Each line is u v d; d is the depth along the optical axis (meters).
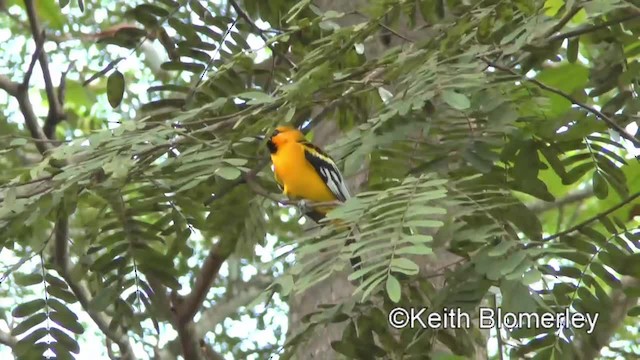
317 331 10.63
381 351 10.03
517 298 7.84
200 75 12.16
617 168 10.38
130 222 10.96
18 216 10.19
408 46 10.06
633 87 10.77
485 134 9.68
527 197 18.36
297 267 7.94
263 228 11.58
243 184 11.12
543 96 10.54
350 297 10.09
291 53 12.44
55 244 11.72
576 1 8.97
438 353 10.02
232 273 20.11
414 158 9.83
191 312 13.15
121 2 21.95
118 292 10.99
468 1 10.85
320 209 12.37
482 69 9.62
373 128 9.36
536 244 8.22
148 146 9.80
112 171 9.37
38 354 10.69
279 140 12.31
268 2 12.31
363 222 7.71
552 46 10.23
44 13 20.20
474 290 9.19
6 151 10.78
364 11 9.96
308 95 9.26
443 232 8.65
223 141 10.08
